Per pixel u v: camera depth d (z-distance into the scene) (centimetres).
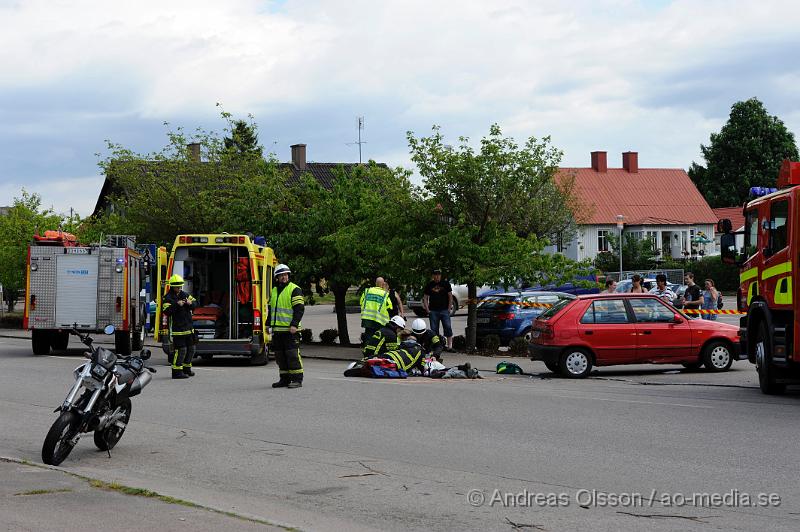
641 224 7250
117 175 3956
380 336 1900
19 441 1119
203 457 1010
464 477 889
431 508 771
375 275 2786
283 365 1653
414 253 2416
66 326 2558
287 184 3897
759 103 8950
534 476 889
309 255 2905
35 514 723
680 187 7688
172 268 2222
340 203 2867
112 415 1014
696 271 6116
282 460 988
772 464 928
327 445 1074
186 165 3919
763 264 1534
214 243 2206
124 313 2566
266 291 2317
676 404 1391
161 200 3859
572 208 4997
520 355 2403
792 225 1422
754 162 8869
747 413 1284
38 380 1836
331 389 1622
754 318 1588
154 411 1370
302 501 802
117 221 4053
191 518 711
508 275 2394
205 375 1950
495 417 1266
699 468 912
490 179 2395
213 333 2209
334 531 698
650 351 1902
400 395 1523
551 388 1645
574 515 740
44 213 4494
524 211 2491
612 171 7688
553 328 1869
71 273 2566
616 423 1201
